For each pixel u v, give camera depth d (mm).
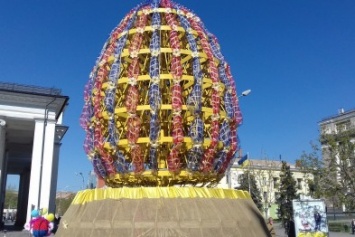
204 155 16297
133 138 15719
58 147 60406
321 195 38750
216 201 15906
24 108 45969
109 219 15172
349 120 72312
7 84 46562
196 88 16125
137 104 16094
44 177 44875
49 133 46375
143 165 16062
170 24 17422
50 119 46812
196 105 15914
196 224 14805
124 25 18531
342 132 41531
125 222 14906
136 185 16797
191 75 16781
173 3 19031
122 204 15516
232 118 17500
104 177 17516
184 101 16781
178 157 15859
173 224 14703
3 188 59719
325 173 39344
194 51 16922
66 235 16109
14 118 45656
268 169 77125
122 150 16453
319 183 39312
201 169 16328
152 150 15672
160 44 16844
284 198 59656
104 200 16047
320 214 25688
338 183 39000
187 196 15617
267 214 65375
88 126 18141
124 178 16578
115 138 16359
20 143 60781
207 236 14656
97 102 17422
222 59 18438
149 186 16438
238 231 15289
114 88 16531
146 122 16391
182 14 18328
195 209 15242
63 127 60688
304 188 72000
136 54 16641
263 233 16359
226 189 16766
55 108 47281
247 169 67625
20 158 69562
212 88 16922
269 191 74312
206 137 16688
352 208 38625
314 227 25578
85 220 15797
